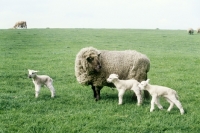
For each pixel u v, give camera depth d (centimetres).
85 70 1040
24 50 2719
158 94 893
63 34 4488
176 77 1579
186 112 903
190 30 5156
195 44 3562
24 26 6894
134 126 784
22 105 977
